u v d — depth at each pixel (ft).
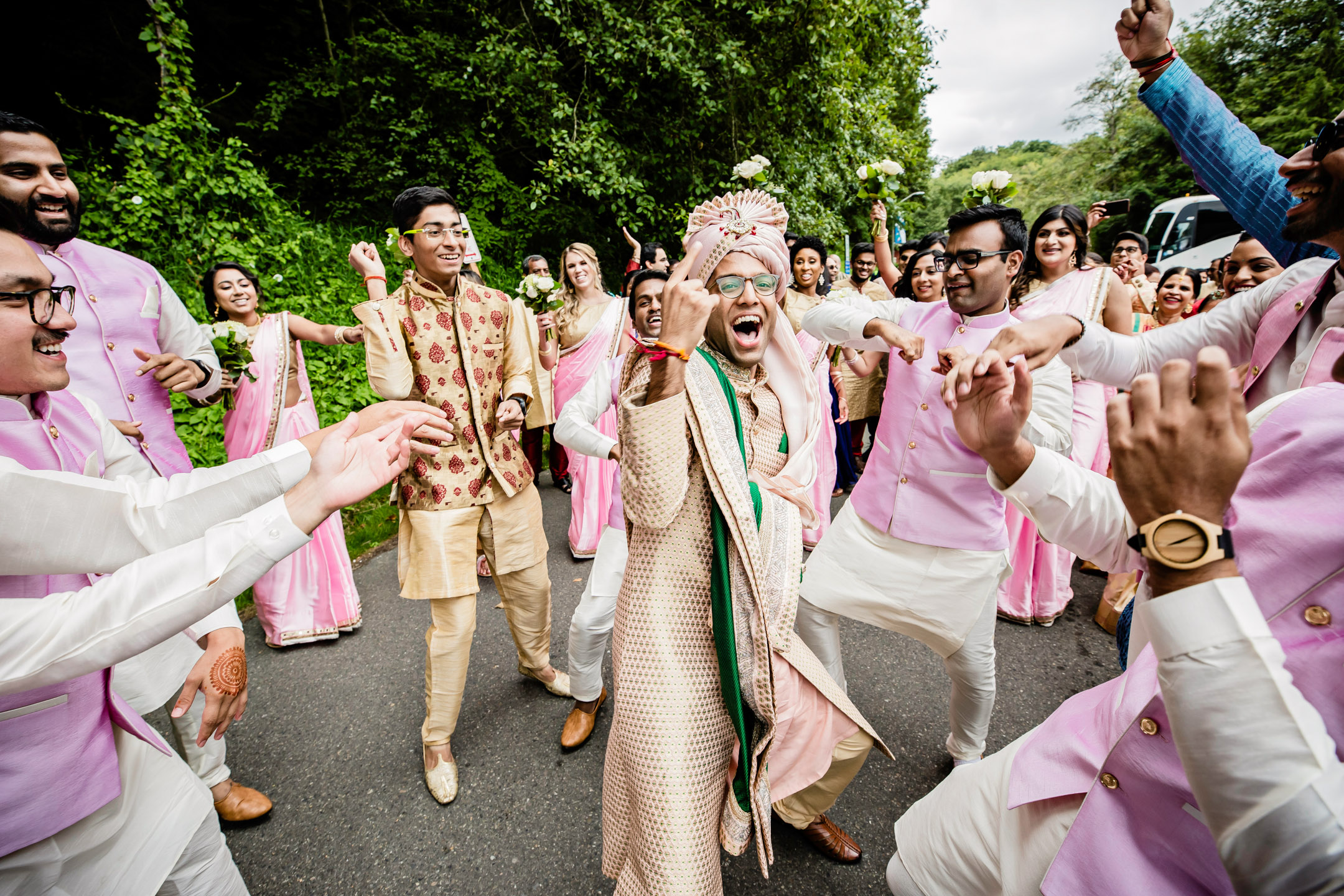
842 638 10.83
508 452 7.87
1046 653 10.43
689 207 31.17
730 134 30.76
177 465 8.00
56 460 3.77
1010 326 4.28
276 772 7.78
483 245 30.35
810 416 5.21
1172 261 44.37
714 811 4.43
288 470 3.46
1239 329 4.74
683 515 4.52
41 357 3.50
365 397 20.83
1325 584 2.38
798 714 5.04
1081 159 102.37
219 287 10.07
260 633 11.02
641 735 4.36
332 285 22.49
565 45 28.55
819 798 5.98
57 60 25.66
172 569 2.86
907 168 54.44
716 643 4.40
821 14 29.12
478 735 8.41
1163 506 2.26
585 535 13.66
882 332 6.68
